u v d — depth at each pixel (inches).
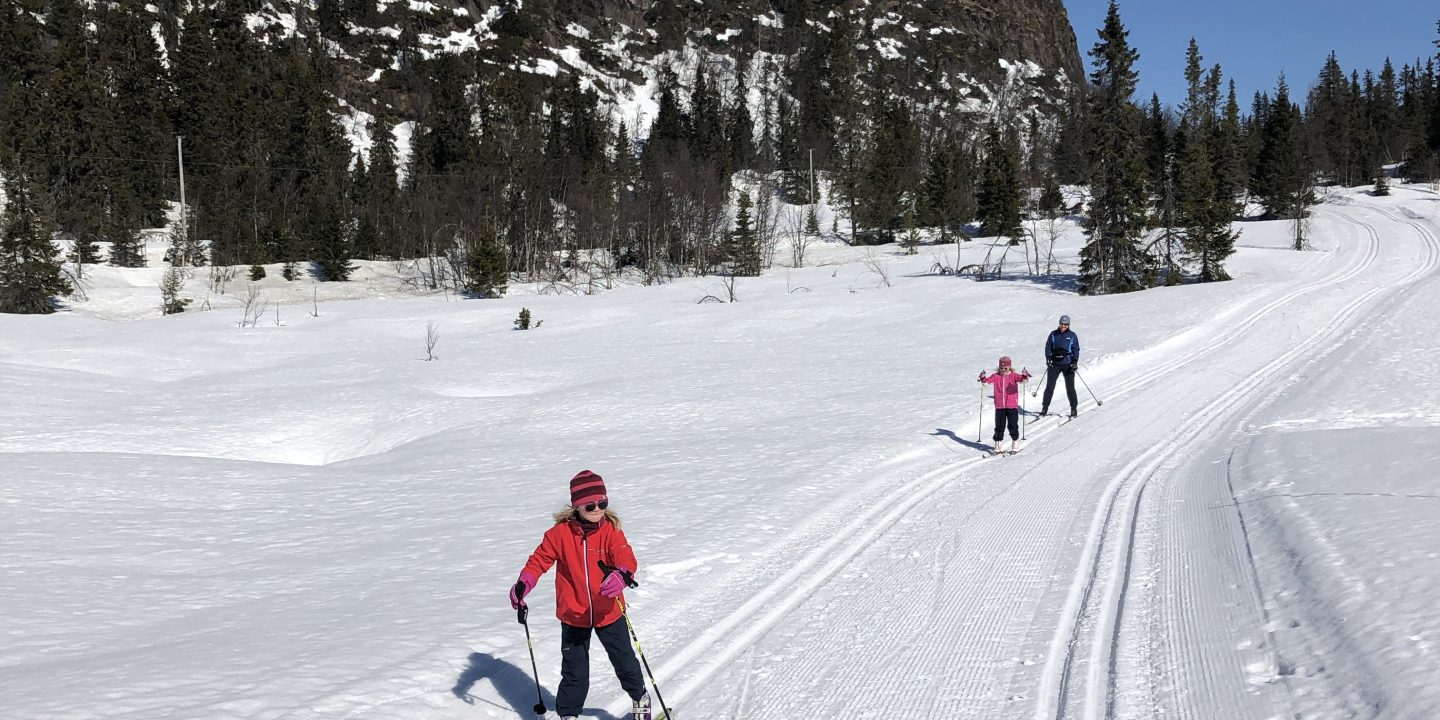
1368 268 1870.1
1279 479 391.2
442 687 220.4
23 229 2385.6
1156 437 604.4
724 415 800.9
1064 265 2571.4
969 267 2517.2
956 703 209.3
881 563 331.0
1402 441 458.0
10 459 595.8
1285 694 190.2
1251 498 366.0
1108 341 1104.8
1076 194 4480.8
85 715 187.6
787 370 1100.5
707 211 3341.5
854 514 409.1
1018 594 286.5
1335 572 246.5
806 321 1688.0
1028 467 518.0
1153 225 2046.0
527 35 6107.3
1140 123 1934.1
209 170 3725.4
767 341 1459.2
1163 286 1987.0
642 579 314.3
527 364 1299.2
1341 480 368.8
